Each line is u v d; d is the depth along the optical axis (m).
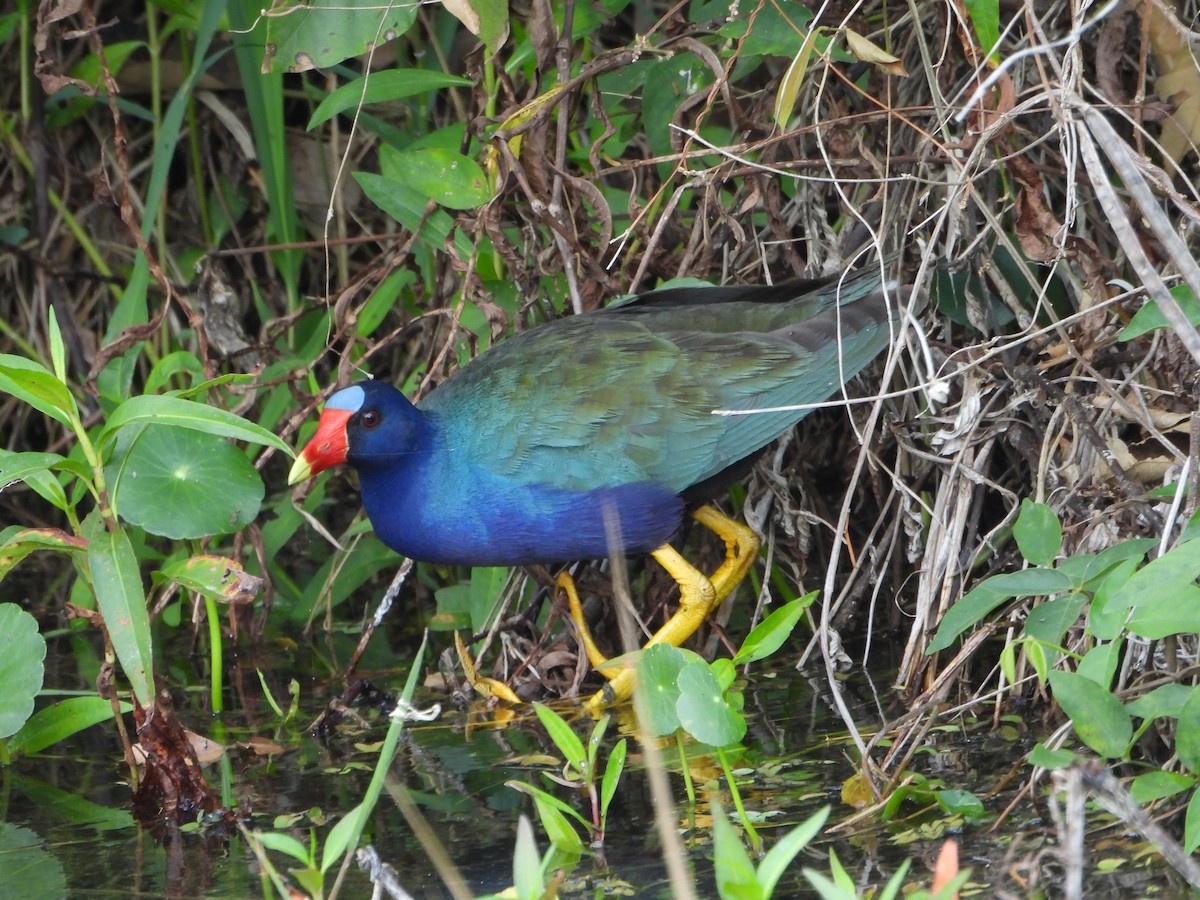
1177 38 7.82
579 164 9.77
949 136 8.38
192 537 8.15
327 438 8.17
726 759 6.87
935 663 8.11
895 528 8.82
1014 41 8.84
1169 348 7.78
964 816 6.34
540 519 8.12
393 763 7.59
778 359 8.17
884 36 9.20
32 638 7.36
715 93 8.38
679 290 8.51
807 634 9.22
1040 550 6.66
